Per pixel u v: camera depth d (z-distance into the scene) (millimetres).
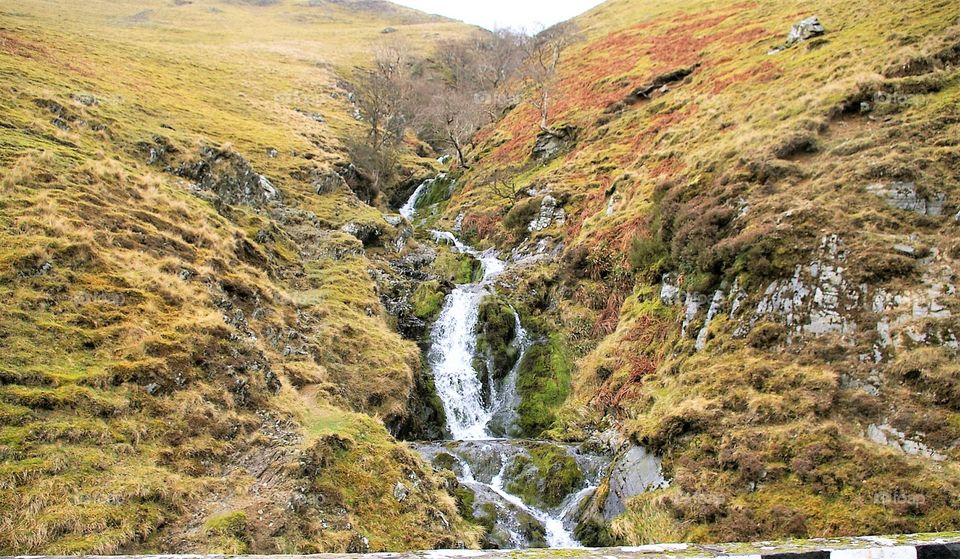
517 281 33406
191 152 30953
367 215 39750
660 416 18094
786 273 18594
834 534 12367
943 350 14391
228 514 11914
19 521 9906
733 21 60594
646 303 25781
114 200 21469
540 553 6457
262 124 49500
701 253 21766
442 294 32969
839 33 37312
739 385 17031
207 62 65688
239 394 16188
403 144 70562
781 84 33906
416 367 26719
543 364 28125
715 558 6199
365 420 17422
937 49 25094
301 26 119688
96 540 10117
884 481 12797
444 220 50656
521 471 20719
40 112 27125
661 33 70312
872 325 15969
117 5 103188
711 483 14852
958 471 12281
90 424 12500
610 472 18438
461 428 27156
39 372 12992
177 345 15969
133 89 42000
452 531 15453
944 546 6500
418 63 95000
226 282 21109
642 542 14969
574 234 35938
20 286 15203
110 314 15867
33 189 19453
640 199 31859
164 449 13164
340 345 24359
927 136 20484
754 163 23453
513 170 53406
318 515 13062
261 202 33062
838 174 20641
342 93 71500
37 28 49250
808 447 14203
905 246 16875
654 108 47000
